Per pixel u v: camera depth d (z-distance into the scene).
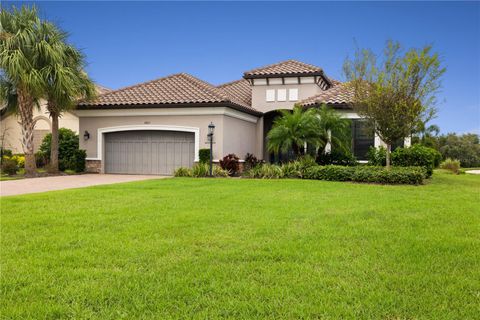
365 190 12.79
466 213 8.64
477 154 45.34
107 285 4.32
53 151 20.92
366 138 21.16
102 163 22.42
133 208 9.07
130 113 21.83
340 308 3.76
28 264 5.04
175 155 21.67
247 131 24.45
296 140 18.64
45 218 7.84
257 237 6.41
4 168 20.39
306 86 25.39
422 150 18.67
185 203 9.85
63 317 3.63
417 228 7.14
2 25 18.56
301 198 10.80
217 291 4.16
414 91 15.66
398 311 3.72
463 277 4.59
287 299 3.96
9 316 3.62
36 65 18.95
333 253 5.49
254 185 14.27
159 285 4.33
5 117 28.14
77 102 21.72
